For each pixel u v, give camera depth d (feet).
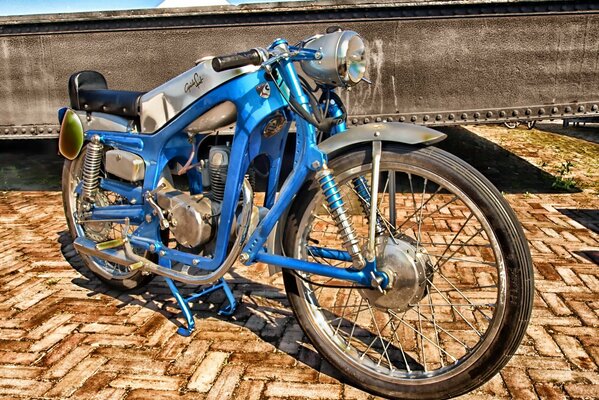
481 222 6.44
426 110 15.14
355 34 6.90
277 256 7.51
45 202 17.26
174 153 8.70
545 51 14.34
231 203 7.68
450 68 14.78
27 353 8.32
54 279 11.18
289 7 14.79
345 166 7.06
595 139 28.30
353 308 9.64
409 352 8.33
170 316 9.53
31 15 15.84
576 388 7.36
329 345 7.52
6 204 17.02
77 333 8.93
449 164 6.57
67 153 9.94
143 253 9.66
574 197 17.15
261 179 18.20
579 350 8.29
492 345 6.46
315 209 7.45
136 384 7.54
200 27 15.34
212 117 7.89
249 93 7.32
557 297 10.08
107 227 10.12
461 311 9.54
